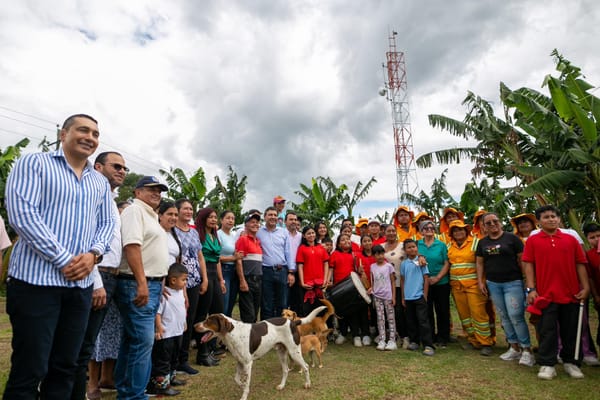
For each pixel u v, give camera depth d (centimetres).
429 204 1573
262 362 529
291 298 704
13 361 221
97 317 299
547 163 973
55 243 220
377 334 702
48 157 238
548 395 383
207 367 486
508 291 514
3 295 1294
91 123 257
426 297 592
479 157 1112
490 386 414
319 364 500
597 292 496
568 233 503
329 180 1650
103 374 402
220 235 591
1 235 348
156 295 353
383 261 635
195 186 1553
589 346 490
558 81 831
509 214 1268
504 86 1006
